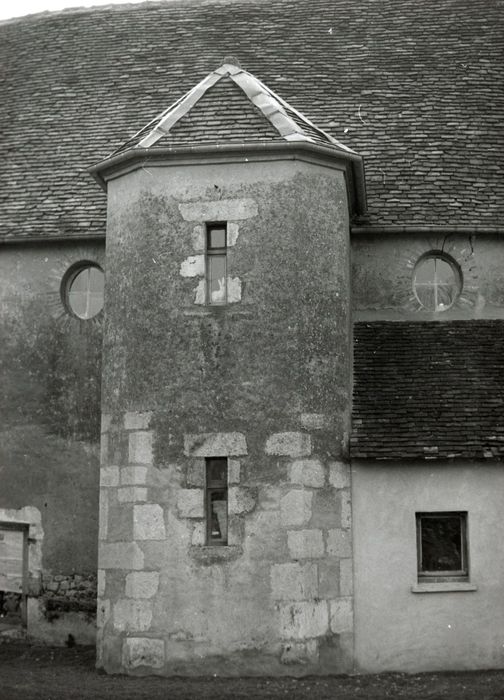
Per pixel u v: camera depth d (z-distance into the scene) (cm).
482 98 1628
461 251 1445
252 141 1259
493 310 1434
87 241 1477
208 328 1243
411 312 1437
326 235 1288
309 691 1099
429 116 1595
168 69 1758
